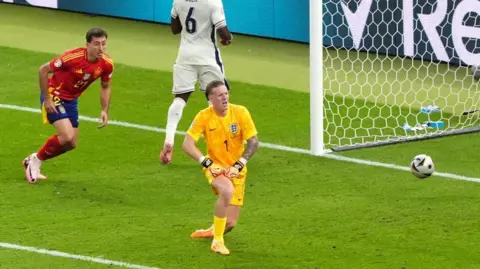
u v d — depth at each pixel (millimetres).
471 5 59500
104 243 39219
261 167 47250
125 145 50125
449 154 48656
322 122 48688
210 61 47312
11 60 63312
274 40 67688
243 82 59625
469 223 40875
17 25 70625
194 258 37969
